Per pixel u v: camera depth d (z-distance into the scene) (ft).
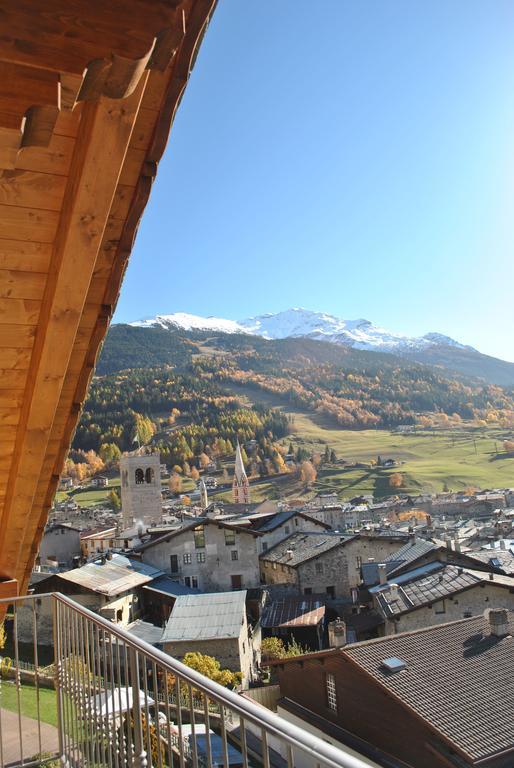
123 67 5.86
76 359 11.15
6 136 6.10
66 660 15.08
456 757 39.88
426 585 93.81
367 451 646.74
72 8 5.57
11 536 14.16
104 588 113.60
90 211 8.39
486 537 179.73
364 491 474.08
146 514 250.98
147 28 5.77
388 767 44.14
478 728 41.16
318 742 6.01
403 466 561.84
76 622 14.43
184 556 148.36
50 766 15.75
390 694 45.19
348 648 52.13
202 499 361.71
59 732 15.47
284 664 60.54
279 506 275.80
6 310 9.85
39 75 5.79
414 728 43.27
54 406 11.15
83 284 9.29
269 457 586.04
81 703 13.70
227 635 92.58
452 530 205.67
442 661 50.14
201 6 7.27
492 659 50.14
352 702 50.52
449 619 87.15
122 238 9.59
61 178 8.45
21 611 106.93
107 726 11.99
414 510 325.83
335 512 272.31
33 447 11.82
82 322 10.48
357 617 108.37
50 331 9.77
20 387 11.16
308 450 651.25
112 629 11.85
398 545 146.00
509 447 616.80
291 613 124.47
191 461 596.29
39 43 5.57
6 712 25.11
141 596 129.29
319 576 144.56
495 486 481.05
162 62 6.20
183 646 93.25
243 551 148.97
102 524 295.28
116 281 10.09
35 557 16.01
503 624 53.93
